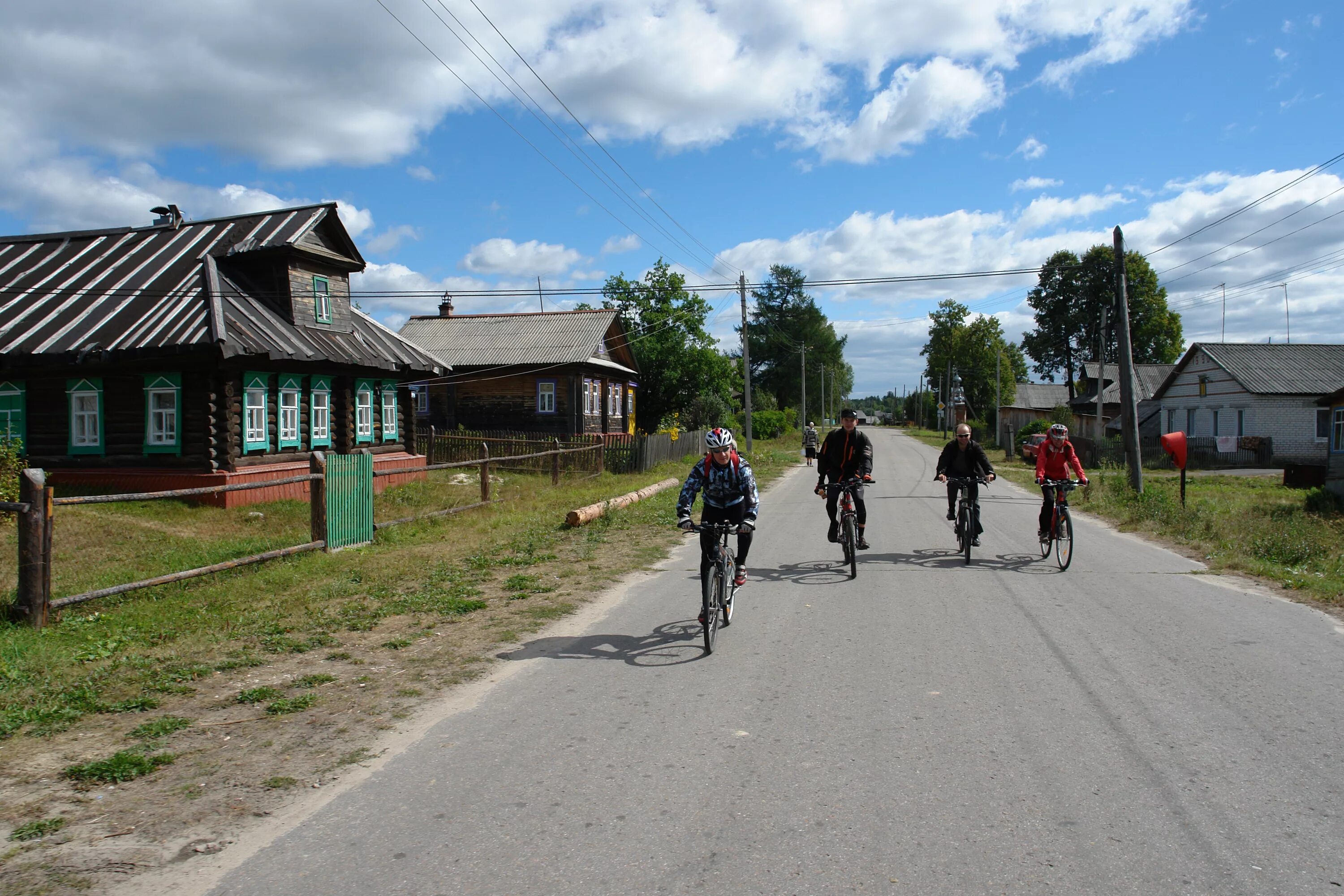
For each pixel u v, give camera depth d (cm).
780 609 741
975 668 556
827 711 476
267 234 1700
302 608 746
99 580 841
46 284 1645
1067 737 433
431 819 350
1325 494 1698
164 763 412
